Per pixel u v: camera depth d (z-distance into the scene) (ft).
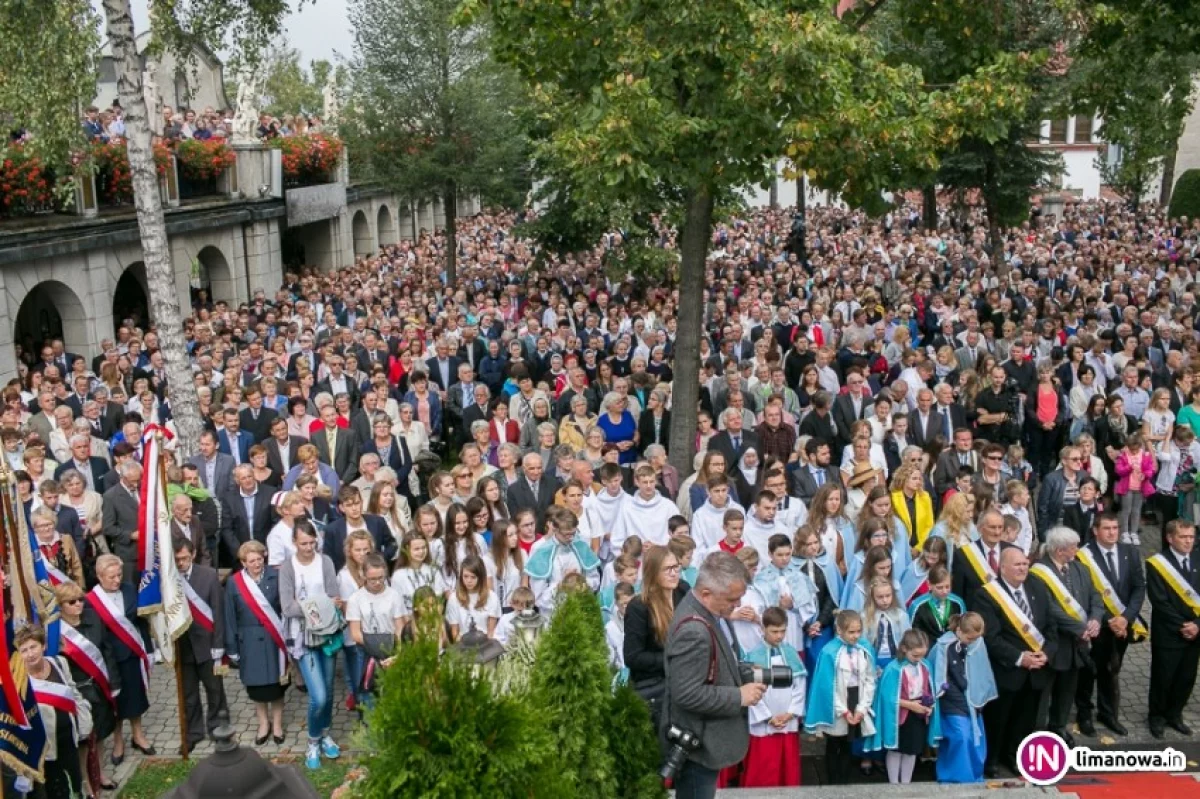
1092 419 43.96
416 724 11.72
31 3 44.47
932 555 27.89
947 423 40.98
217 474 37.70
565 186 75.20
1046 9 48.32
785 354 54.95
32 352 68.69
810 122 32.09
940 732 25.32
